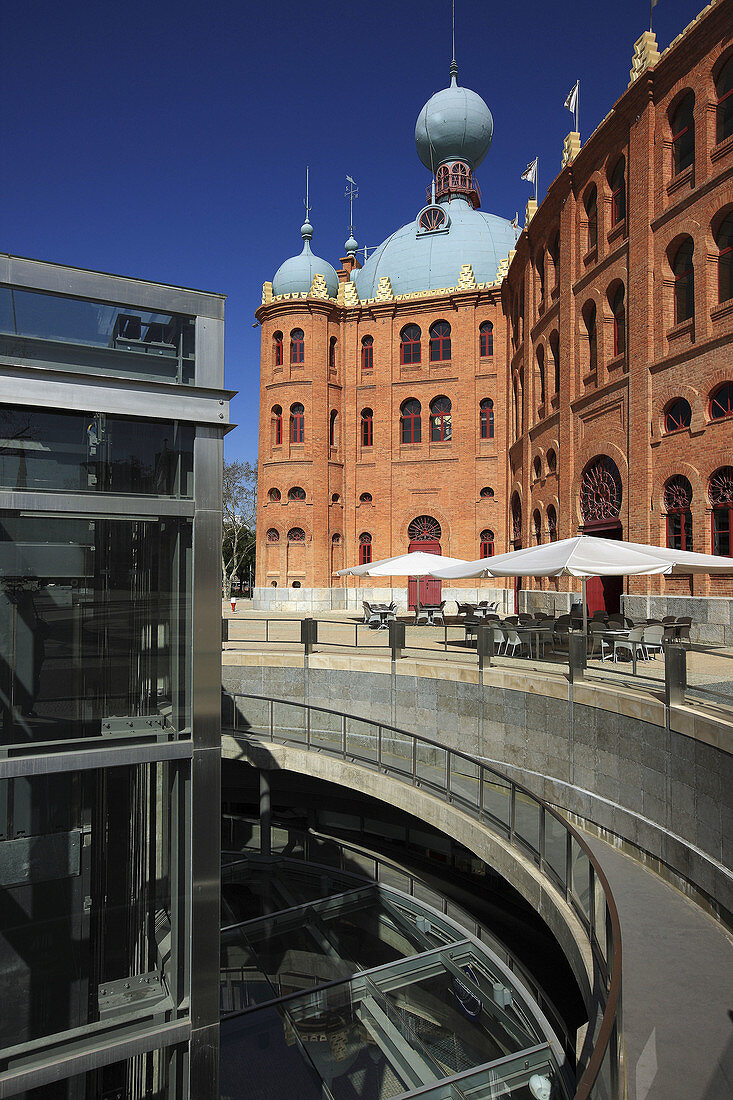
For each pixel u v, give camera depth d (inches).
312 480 1397.6
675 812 396.5
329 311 1439.5
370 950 476.7
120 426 208.8
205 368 216.8
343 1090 326.0
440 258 1486.2
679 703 403.9
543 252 1140.5
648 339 812.6
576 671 500.7
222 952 460.4
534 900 341.7
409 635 818.8
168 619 211.8
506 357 1363.2
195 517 215.5
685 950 293.6
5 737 191.2
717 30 717.9
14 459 195.9
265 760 603.8
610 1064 165.8
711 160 728.3
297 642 762.2
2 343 192.7
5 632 193.6
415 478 1416.1
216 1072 208.2
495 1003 381.4
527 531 1184.2
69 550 201.5
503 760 557.6
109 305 206.1
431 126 1680.6
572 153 1018.1
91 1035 195.2
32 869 194.7
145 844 208.4
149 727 207.6
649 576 786.8
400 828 647.8
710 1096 201.8
